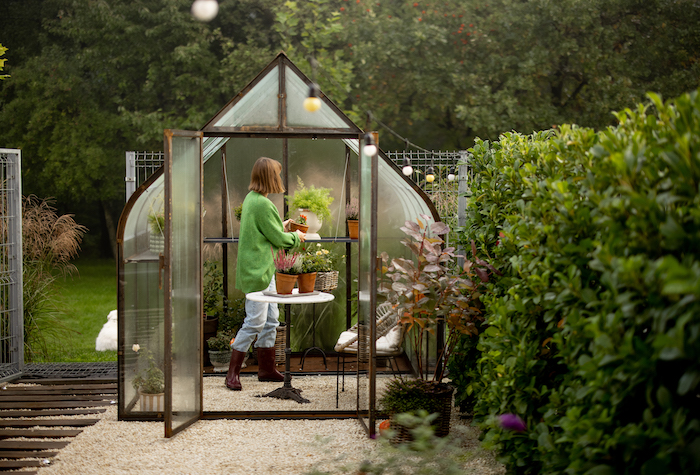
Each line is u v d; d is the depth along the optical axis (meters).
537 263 2.54
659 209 1.70
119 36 13.31
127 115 13.01
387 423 4.14
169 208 3.92
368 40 11.79
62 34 14.00
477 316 3.95
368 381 4.15
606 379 1.86
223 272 6.43
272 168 4.96
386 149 14.34
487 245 4.01
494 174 3.94
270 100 4.43
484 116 11.20
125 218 4.45
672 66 12.76
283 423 4.35
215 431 4.16
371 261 3.93
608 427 1.93
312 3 11.12
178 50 12.42
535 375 2.78
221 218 6.44
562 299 2.21
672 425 1.66
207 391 5.20
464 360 4.23
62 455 3.68
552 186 2.35
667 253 1.71
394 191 6.09
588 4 11.37
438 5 11.91
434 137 14.35
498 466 3.46
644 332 1.89
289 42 11.19
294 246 5.07
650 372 1.72
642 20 12.39
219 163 6.41
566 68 12.66
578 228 2.27
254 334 5.21
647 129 1.94
